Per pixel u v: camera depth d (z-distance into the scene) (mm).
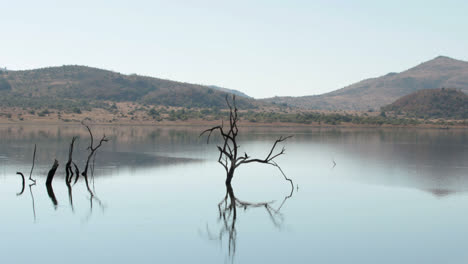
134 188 29812
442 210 23875
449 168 42531
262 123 162500
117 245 17578
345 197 27453
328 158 51938
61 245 17609
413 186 31766
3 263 15664
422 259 16203
